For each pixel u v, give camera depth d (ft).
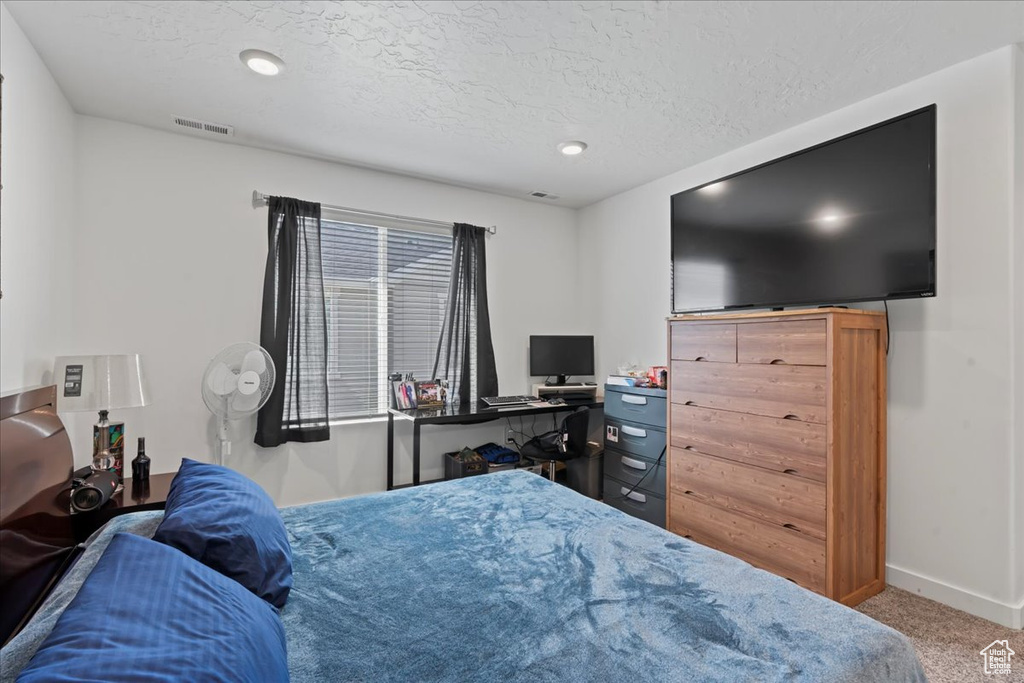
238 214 9.93
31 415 5.24
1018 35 6.29
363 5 5.82
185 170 9.45
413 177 11.96
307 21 6.12
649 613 3.58
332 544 4.94
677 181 11.53
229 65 7.11
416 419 10.25
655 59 6.90
